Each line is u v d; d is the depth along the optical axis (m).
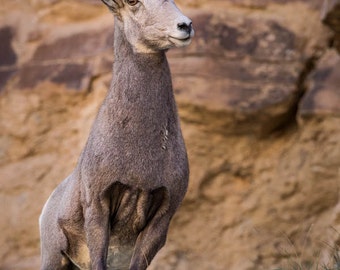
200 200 32.34
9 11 34.97
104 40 33.31
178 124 18.03
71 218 18.64
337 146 30.73
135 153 17.39
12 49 34.44
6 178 34.09
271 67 30.92
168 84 17.88
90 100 33.22
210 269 32.16
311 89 30.77
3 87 34.09
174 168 17.64
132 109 17.56
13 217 33.94
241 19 31.45
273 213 31.75
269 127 31.38
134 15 17.64
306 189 31.34
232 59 30.95
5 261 33.88
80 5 34.25
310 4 31.64
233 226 32.16
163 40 17.28
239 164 31.95
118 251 18.70
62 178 33.56
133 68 17.73
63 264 19.73
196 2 31.95
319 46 31.22
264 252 31.67
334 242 26.44
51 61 33.91
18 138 34.03
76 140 33.53
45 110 33.81
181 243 32.47
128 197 17.64
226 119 30.91
